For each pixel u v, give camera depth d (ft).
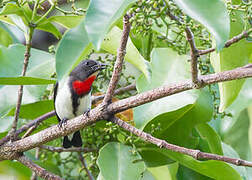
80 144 29.58
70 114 30.09
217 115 28.32
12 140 24.70
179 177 28.04
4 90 27.89
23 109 28.02
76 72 30.19
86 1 32.32
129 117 27.40
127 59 23.20
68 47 15.61
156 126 25.09
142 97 21.21
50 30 26.27
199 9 15.90
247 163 19.53
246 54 24.04
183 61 25.72
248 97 29.84
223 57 23.86
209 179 27.48
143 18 18.92
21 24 24.89
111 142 25.09
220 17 15.79
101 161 23.72
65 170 33.22
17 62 28.32
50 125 31.37
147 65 23.82
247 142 32.53
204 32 25.59
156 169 28.27
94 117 22.43
